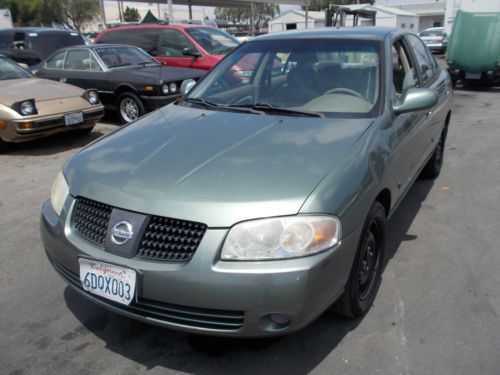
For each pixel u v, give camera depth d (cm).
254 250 210
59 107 652
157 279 214
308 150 256
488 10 1375
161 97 789
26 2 4666
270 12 6366
